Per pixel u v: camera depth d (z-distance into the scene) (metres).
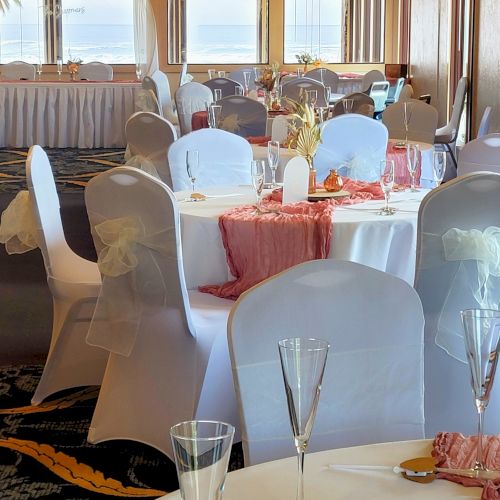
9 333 5.30
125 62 16.33
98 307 3.42
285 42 16.48
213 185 5.29
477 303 3.14
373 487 1.56
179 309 3.33
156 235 3.26
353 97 8.38
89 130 13.85
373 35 16.41
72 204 9.17
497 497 1.49
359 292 2.06
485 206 3.12
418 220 3.16
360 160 5.64
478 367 1.53
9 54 16.22
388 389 2.08
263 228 3.72
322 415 2.05
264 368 2.01
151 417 3.47
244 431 1.99
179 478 1.20
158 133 6.79
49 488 3.33
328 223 3.66
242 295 2.00
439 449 1.66
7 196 9.59
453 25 12.00
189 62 16.50
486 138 5.38
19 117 13.73
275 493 1.55
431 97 13.48
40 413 4.07
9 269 6.84
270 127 8.61
